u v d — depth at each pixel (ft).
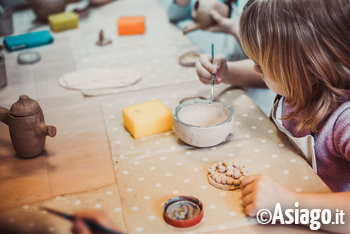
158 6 6.77
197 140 3.10
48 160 3.14
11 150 3.27
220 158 3.08
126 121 3.44
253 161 3.03
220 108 3.33
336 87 2.88
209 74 3.86
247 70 4.11
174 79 4.36
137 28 5.59
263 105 5.53
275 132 3.39
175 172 2.94
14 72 4.62
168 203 2.60
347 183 3.31
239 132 3.40
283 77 2.90
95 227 2.15
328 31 2.67
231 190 2.74
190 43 5.31
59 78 4.45
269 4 2.77
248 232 2.42
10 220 2.52
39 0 5.83
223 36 6.52
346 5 2.64
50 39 5.37
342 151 2.96
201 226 2.45
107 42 5.33
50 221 2.51
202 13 5.09
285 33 2.72
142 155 3.14
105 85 4.25
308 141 3.11
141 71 4.57
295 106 3.39
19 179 2.93
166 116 3.40
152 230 2.43
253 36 2.87
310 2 2.67
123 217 2.54
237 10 5.52
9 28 5.65
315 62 2.75
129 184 2.83
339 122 2.96
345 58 2.73
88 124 3.59
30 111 2.98
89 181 2.89
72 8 6.64
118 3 6.97
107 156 3.16
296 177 2.85
